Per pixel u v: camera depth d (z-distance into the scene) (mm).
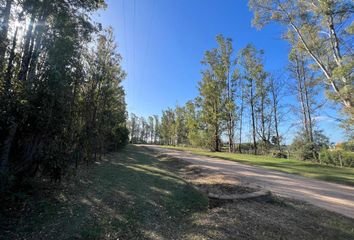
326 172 15391
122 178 10023
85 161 12750
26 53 6578
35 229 4570
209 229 4957
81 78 9367
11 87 5668
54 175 6711
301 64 28641
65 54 7195
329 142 27922
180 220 5730
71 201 6328
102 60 13461
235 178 11023
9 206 5277
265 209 6562
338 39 16625
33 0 6324
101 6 8352
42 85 6223
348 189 10383
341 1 14953
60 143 7008
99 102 14297
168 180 10344
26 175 6281
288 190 9406
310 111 29031
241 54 34250
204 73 34250
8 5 6262
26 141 6195
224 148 43500
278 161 21375
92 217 5367
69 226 4789
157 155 26672
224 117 34062
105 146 19859
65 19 7141
